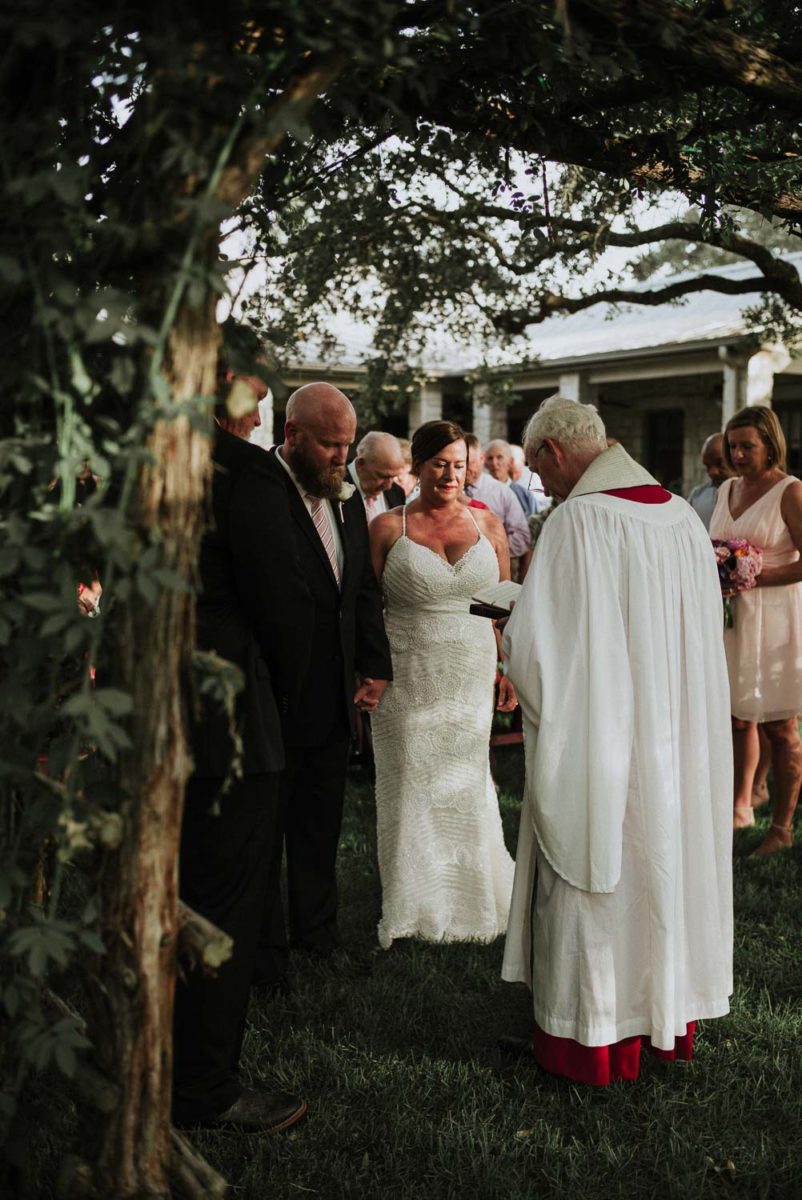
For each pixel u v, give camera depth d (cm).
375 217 623
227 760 257
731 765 299
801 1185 250
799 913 408
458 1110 279
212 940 180
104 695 156
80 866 206
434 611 392
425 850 390
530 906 295
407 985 355
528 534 757
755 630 479
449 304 780
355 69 189
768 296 841
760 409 500
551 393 1664
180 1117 264
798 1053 306
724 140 301
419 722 391
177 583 156
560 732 275
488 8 192
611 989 276
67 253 178
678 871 279
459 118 251
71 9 151
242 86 162
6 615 160
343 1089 289
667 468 1605
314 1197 245
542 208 343
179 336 164
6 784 181
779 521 487
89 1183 182
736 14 241
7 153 159
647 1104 282
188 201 149
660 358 1360
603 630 275
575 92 252
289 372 751
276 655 269
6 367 167
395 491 570
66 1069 166
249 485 259
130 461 156
